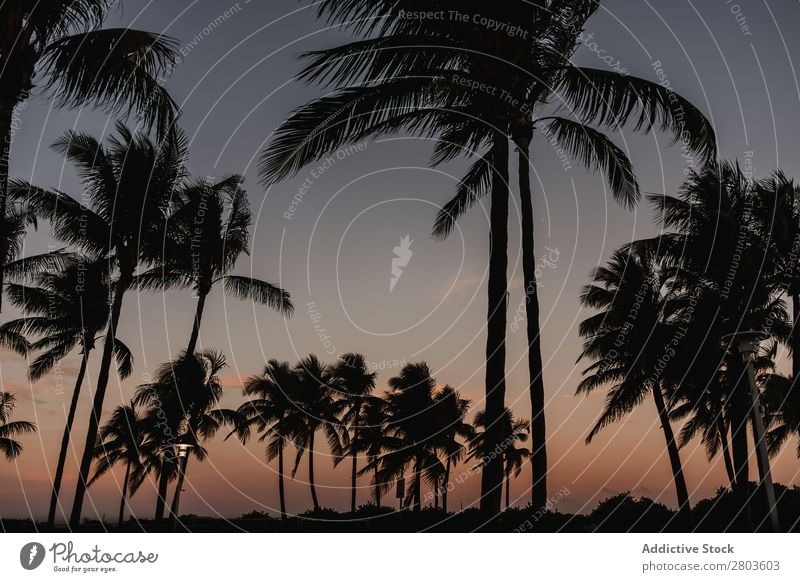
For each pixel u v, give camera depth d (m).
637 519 18.16
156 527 21.39
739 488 17.44
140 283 22.38
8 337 27.97
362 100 10.11
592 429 24.41
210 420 34.19
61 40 9.41
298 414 43.25
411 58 10.20
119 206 19.95
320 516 29.39
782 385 20.23
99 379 18.72
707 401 23.50
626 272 24.09
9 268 24.17
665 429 23.56
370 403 44.44
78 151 19.95
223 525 23.27
